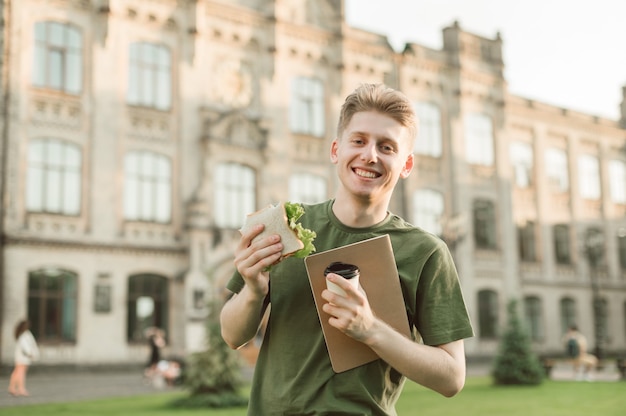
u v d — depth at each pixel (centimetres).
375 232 276
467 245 3406
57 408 1348
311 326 263
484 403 1406
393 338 241
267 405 265
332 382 255
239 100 2812
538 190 3834
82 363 2328
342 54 3102
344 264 246
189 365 1466
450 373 250
